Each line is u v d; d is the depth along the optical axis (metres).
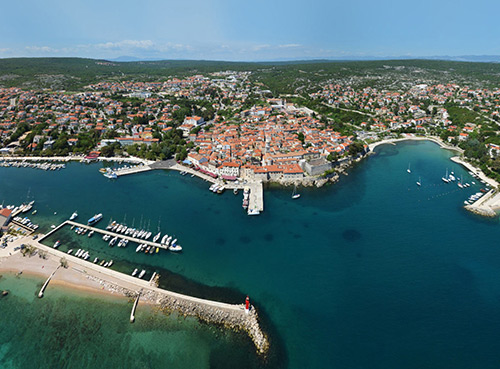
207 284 113.44
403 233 149.12
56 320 96.25
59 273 114.50
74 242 136.12
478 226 155.12
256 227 153.38
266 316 99.88
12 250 127.12
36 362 84.06
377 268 124.00
